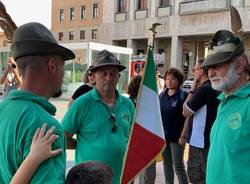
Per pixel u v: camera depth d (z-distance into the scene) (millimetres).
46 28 1667
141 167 2934
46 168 1482
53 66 1646
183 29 35844
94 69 3189
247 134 2420
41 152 1470
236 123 2457
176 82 5031
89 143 3104
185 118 4832
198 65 4469
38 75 1621
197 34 34844
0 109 1657
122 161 3119
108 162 3061
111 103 3242
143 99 3016
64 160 1595
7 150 1549
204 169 4441
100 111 3139
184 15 35688
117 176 3076
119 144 3117
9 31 2012
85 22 47406
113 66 3158
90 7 46500
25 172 1438
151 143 2975
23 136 1514
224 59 2516
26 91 1615
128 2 41062
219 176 2529
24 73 1632
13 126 1545
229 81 2557
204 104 4328
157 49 39281
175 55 36688
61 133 1586
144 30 39375
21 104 1586
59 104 15016
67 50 1664
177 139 4988
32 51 1586
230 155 2455
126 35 41281
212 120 4336
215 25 33344
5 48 16625
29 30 1614
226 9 32125
